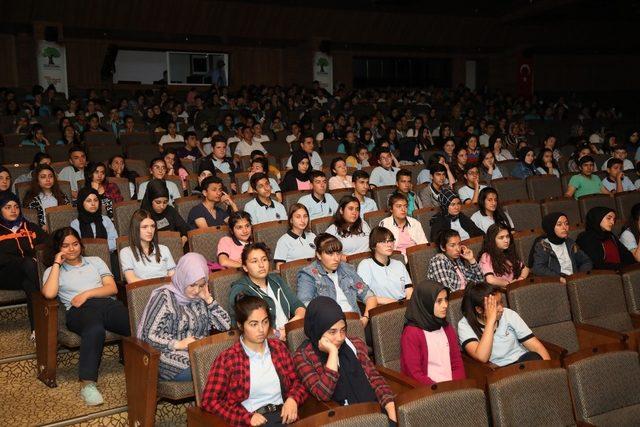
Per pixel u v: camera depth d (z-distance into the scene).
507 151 10.37
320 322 3.40
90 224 5.49
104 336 4.23
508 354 4.11
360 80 19.91
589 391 3.46
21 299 5.01
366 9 17.97
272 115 14.44
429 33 19.55
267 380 3.41
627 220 6.57
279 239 5.45
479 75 21.45
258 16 17.22
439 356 3.78
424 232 6.26
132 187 7.45
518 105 18.05
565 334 4.48
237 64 18.33
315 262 4.54
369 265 4.83
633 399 3.55
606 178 8.43
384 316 3.97
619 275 4.86
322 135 12.20
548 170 9.16
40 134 10.13
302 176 7.49
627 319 4.79
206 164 7.56
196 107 14.40
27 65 15.66
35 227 5.36
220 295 4.21
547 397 3.27
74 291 4.46
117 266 5.32
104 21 15.81
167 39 16.98
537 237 5.65
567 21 20.30
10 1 14.47
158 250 4.78
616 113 19.58
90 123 11.59
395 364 3.95
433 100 17.86
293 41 18.50
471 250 5.34
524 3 18.75
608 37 21.05
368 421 2.80
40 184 6.18
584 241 5.89
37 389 4.31
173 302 3.95
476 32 20.06
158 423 4.18
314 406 3.44
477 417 3.07
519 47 20.78
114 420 4.07
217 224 5.99
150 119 13.12
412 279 5.06
